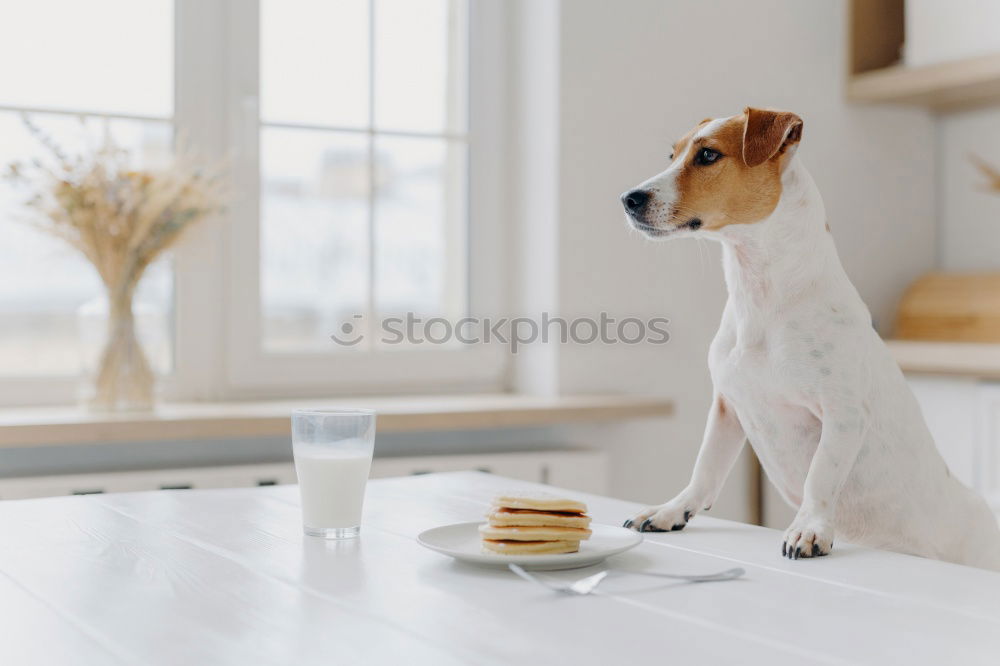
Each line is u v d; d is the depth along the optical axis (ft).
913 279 9.64
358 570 2.94
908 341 8.98
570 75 8.07
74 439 6.13
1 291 6.98
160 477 6.50
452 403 7.57
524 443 8.07
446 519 3.74
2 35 6.95
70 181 6.57
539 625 2.39
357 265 8.11
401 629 2.35
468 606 2.55
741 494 8.69
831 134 9.21
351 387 8.05
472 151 8.49
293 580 2.82
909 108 9.60
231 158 7.57
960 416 8.25
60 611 2.51
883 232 9.48
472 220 8.49
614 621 2.43
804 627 2.39
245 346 7.66
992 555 4.47
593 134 8.18
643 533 3.65
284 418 6.70
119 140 7.30
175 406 7.25
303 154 7.88
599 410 7.64
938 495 4.19
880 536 4.13
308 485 3.41
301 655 2.15
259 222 7.71
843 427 3.61
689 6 8.55
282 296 7.84
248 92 7.63
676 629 2.36
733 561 3.15
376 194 8.17
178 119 7.46
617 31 8.25
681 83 8.53
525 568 2.95
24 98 7.03
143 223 6.56
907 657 2.17
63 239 6.63
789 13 8.98
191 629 2.35
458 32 8.46
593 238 8.21
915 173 9.66
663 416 7.95
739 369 3.84
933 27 8.59
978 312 8.48
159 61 7.41
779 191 3.77
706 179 3.84
